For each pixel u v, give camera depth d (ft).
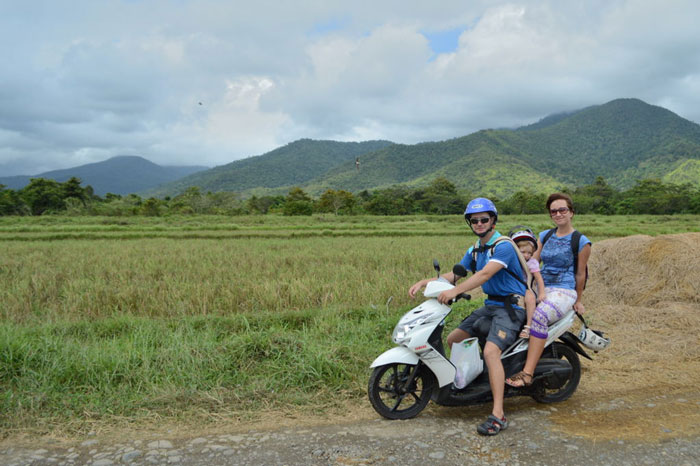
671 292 22.93
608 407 13.08
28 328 20.70
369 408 13.42
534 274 13.01
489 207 12.40
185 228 102.89
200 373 15.05
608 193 333.42
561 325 12.90
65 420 12.44
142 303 26.50
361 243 64.69
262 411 13.16
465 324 13.56
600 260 26.61
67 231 92.94
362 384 14.82
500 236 12.51
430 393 12.87
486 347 12.31
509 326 12.45
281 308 26.48
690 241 24.86
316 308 25.36
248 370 15.65
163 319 23.36
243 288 28.96
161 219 146.61
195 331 20.53
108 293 27.45
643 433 11.41
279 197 326.65
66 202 232.12
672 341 18.22
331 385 14.78
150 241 71.10
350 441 11.21
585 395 14.05
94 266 38.91
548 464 10.01
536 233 96.99
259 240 72.54
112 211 220.02
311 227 110.42
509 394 12.92
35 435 11.68
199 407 13.23
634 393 14.08
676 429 11.58
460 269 11.73
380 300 26.89
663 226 121.08
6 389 14.10
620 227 109.91
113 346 17.48
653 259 24.66
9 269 37.99
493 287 12.82
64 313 24.90
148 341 18.76
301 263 40.81
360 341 18.48
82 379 14.67
